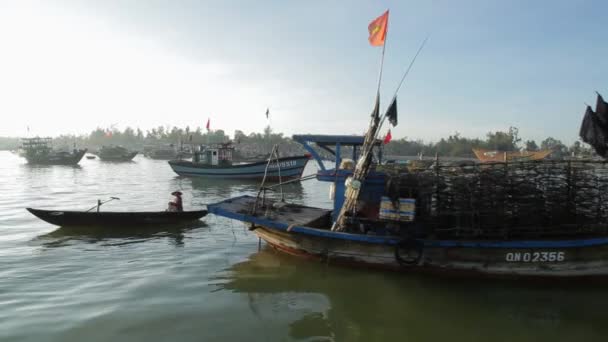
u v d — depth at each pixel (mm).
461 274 8047
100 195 23812
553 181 7707
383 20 9047
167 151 90000
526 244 7512
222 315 6684
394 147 97500
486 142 85188
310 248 9141
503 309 6973
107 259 9797
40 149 58000
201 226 13883
